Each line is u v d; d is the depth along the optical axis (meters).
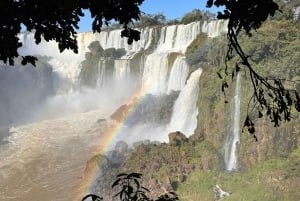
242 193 31.19
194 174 35.59
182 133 43.69
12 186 41.94
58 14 6.32
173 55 55.22
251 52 35.50
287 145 32.97
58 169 45.66
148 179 35.12
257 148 33.97
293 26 37.66
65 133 57.16
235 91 36.78
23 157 49.53
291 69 33.69
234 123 36.59
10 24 6.15
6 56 6.57
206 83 41.28
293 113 32.94
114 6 6.57
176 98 49.62
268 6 5.68
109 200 34.59
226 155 36.84
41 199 38.50
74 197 38.00
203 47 48.50
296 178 30.77
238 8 5.74
